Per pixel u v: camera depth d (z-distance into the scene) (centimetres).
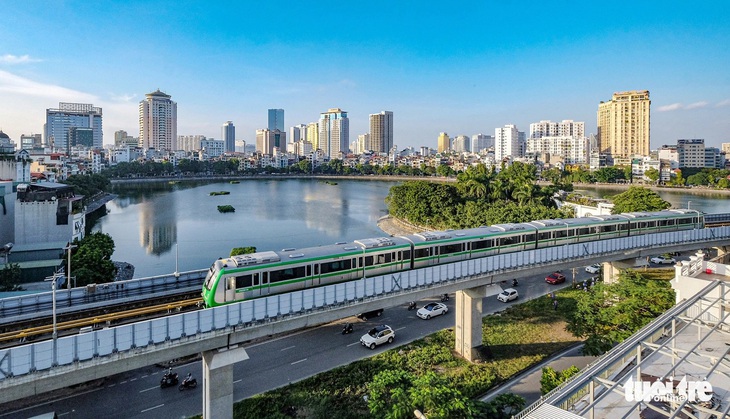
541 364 4038
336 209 15200
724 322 2756
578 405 2120
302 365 3969
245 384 3650
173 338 2764
